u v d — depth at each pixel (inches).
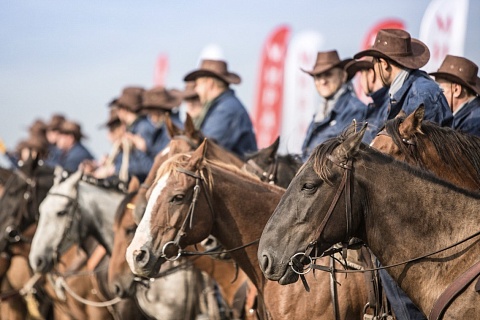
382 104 413.1
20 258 697.0
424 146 327.6
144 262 390.0
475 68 445.7
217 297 533.3
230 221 397.4
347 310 375.9
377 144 331.6
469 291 299.9
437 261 309.1
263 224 398.0
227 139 586.9
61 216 592.7
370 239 315.9
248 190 399.9
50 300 685.9
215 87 602.5
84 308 621.0
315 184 313.0
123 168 649.0
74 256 642.8
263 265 315.3
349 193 311.3
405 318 348.5
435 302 306.5
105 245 592.7
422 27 613.9
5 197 676.7
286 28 842.8
